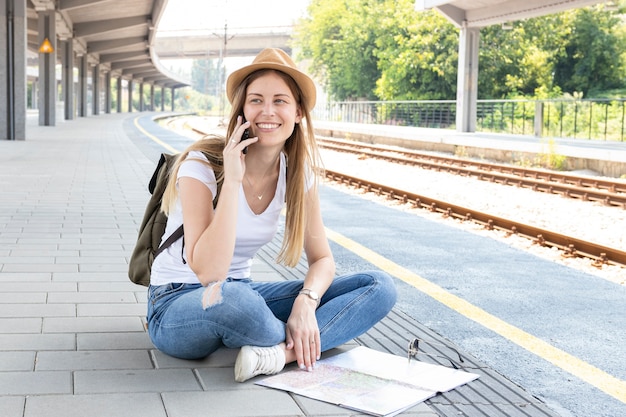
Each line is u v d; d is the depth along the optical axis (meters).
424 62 47.88
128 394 3.28
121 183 12.61
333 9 62.41
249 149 3.60
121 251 6.79
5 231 7.62
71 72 47.97
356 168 19.83
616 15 45.47
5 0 23.83
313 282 3.80
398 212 10.71
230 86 3.61
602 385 3.97
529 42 46.38
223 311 3.39
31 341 4.01
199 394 3.32
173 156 3.94
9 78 24.19
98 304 4.88
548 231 8.52
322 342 3.77
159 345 3.78
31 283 5.41
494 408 3.38
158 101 173.75
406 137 30.30
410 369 3.76
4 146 21.33
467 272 6.75
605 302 5.77
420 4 32.53
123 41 59.00
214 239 3.37
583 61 45.72
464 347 4.55
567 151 20.41
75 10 42.22
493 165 18.53
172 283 3.72
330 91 63.38
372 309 3.88
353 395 3.35
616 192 14.29
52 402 3.14
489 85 46.25
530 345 4.62
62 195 10.73
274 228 3.82
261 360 3.48
